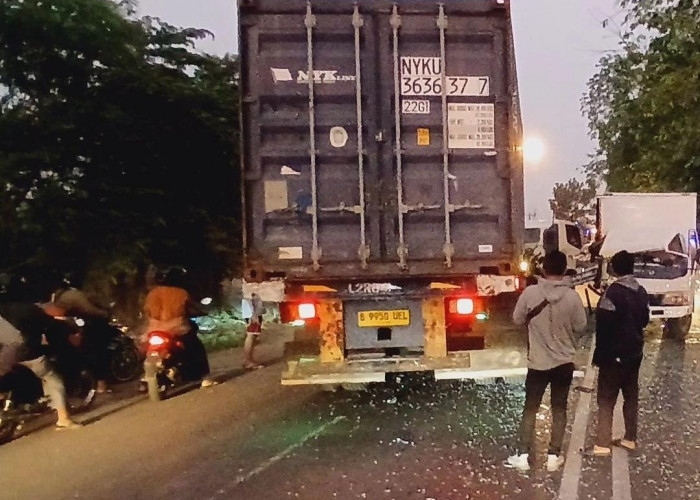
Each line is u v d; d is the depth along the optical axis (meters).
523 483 6.43
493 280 8.48
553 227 23.27
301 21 8.38
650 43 20.22
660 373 11.39
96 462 7.54
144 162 16.23
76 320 10.45
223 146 17.39
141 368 12.05
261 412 9.43
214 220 17.55
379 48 8.47
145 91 16.08
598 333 7.23
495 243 8.52
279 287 8.38
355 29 8.38
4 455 7.91
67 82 15.89
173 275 11.30
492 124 8.55
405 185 8.47
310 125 8.37
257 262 8.38
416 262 8.47
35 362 8.78
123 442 8.27
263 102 8.38
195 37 18.23
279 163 8.40
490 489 6.29
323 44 8.41
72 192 14.88
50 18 15.09
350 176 8.45
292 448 7.72
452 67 8.50
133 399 10.66
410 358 8.58
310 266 8.41
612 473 6.63
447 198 8.45
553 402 6.91
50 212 14.46
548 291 6.90
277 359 14.11
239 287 20.36
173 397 10.72
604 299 7.21
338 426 8.55
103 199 15.48
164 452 7.79
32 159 14.62
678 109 19.22
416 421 8.66
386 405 9.52
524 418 7.04
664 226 16.38
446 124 8.48
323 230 8.42
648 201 16.53
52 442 8.39
